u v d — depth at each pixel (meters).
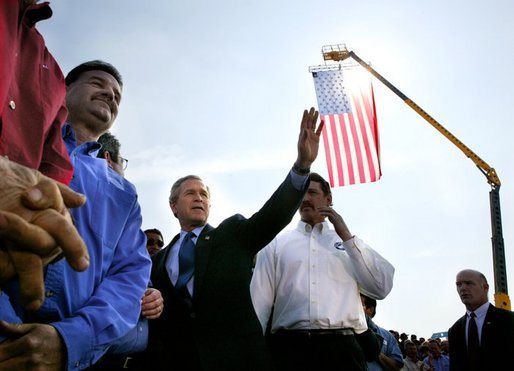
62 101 1.66
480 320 7.10
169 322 3.34
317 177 4.70
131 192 2.31
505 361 6.61
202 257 3.46
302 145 3.49
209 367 3.06
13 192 0.94
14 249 0.90
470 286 7.26
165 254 3.80
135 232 2.22
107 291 1.91
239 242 3.55
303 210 4.52
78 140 2.59
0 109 1.23
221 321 3.22
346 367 3.76
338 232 4.25
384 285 4.16
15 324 1.43
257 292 4.20
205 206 3.99
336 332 3.86
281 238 4.44
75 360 1.58
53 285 1.72
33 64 1.52
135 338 2.52
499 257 16.55
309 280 4.05
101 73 2.74
